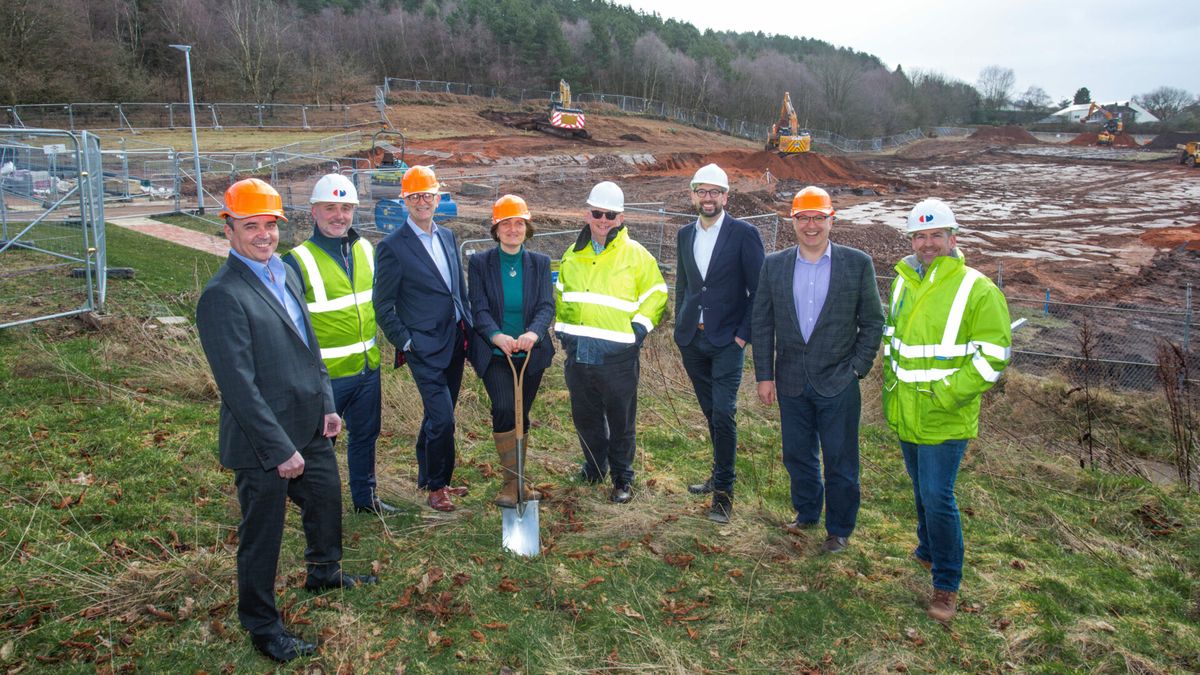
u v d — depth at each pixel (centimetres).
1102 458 718
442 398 459
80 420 559
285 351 325
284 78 4953
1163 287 1862
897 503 541
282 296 338
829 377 441
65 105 3528
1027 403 834
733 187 3259
